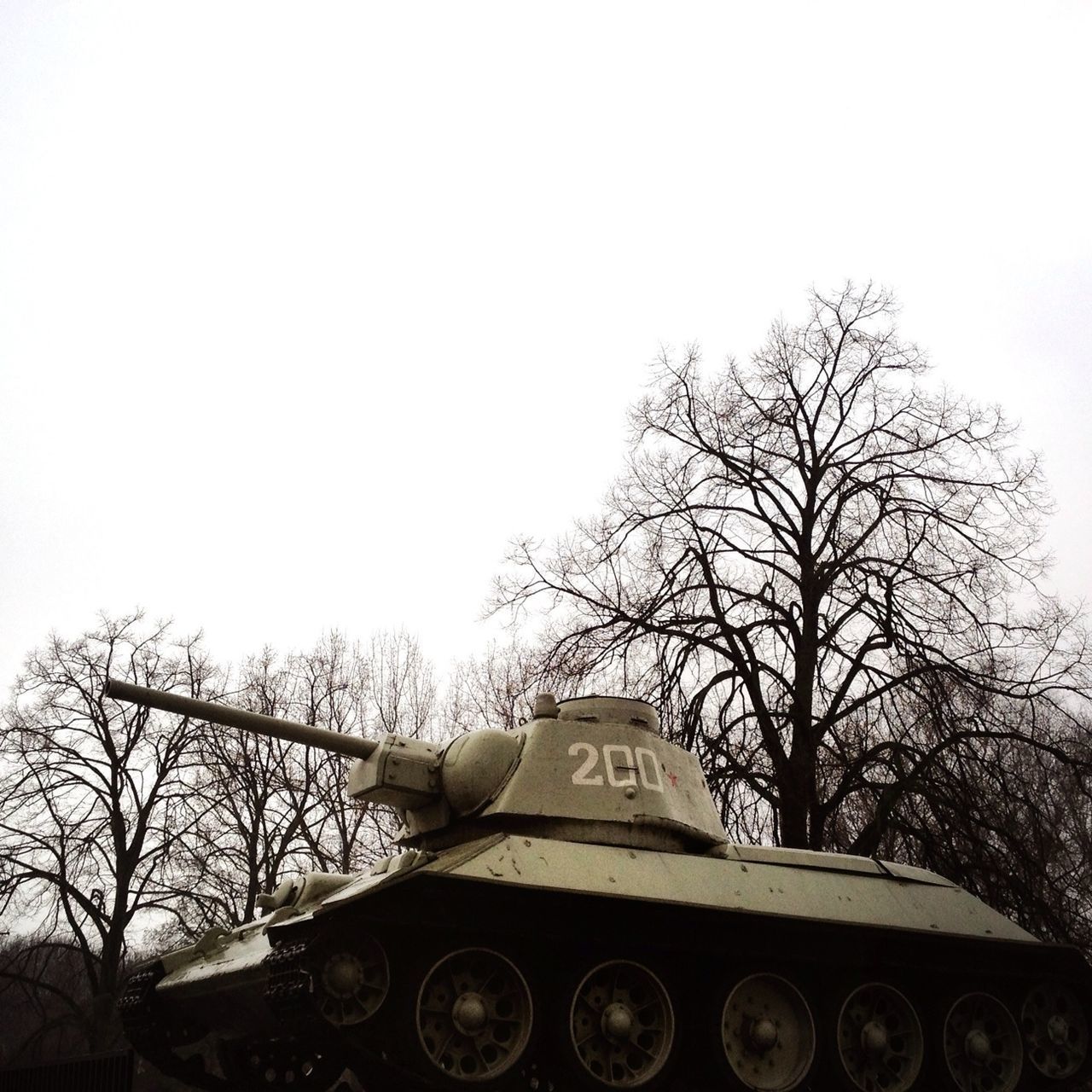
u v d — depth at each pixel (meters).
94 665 29.61
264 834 29.34
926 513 22.88
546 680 23.22
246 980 13.17
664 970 12.66
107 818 28.84
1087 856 23.88
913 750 21.14
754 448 24.27
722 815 21.45
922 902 14.30
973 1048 13.92
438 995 11.81
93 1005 27.33
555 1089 13.31
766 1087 12.75
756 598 22.56
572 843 12.98
